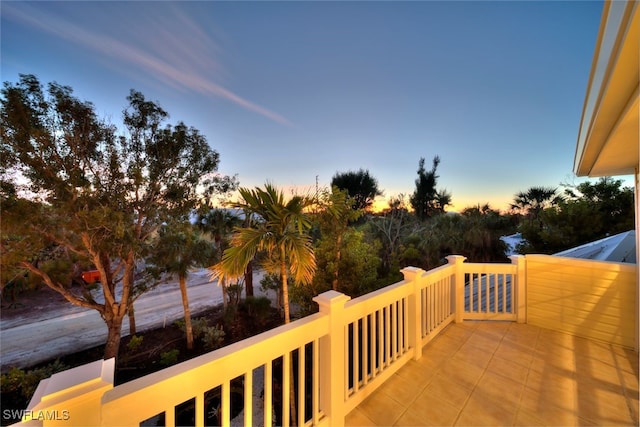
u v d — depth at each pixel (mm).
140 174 8023
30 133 6398
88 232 7234
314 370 1748
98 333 9938
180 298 13578
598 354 2715
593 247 6156
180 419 5504
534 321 3438
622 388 2191
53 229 6879
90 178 7500
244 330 10352
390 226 12953
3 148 6273
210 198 10125
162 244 9172
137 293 9320
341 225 7141
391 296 2436
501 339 3076
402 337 2602
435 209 15141
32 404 818
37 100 6742
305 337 1650
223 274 3424
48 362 8172
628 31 816
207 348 9203
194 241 9812
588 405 2012
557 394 2143
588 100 1570
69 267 8617
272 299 13422
